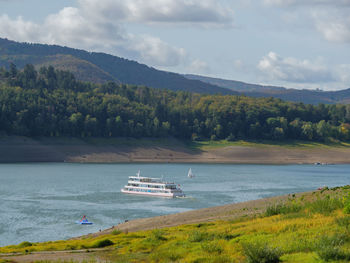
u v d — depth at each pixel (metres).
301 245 81.94
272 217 125.19
